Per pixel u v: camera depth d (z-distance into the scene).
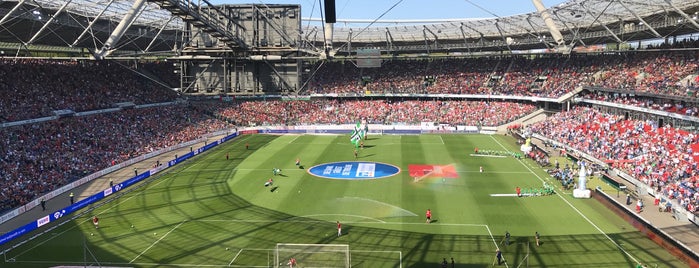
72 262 41.72
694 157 64.50
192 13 85.25
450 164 81.00
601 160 75.62
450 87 136.88
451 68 146.50
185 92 122.31
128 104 108.62
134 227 50.75
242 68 122.12
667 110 79.88
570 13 119.81
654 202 53.44
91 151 81.88
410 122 125.19
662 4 96.50
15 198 57.59
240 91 122.56
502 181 68.69
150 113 110.81
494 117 123.25
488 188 65.00
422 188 65.50
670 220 47.91
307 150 96.56
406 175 73.38
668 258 41.31
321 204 58.41
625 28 114.69
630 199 54.06
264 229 49.66
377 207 56.97
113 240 47.00
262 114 129.75
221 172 76.56
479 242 45.50
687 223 46.91
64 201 60.12
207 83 122.38
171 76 141.75
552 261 40.97
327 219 52.72
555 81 122.06
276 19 118.06
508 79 134.00
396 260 41.53
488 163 81.44
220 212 55.62
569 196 60.78
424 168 78.06
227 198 61.50
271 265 40.41
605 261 40.88
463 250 43.56
